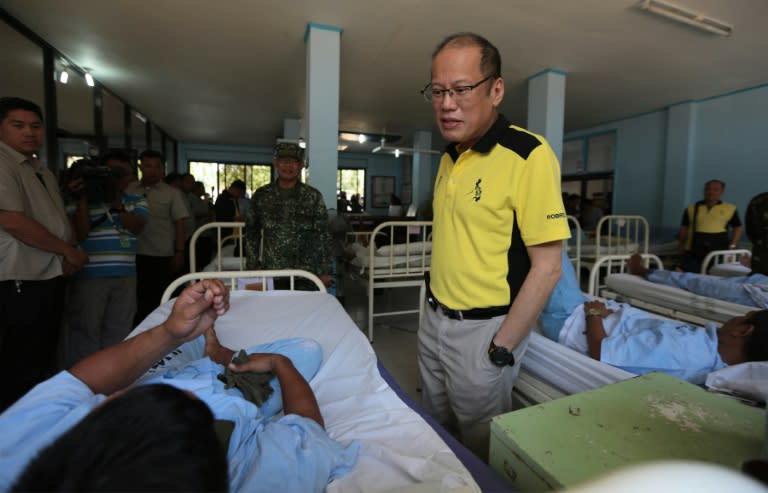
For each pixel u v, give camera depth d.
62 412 0.61
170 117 6.62
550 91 4.19
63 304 2.07
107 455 0.31
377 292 4.47
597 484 0.28
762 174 4.84
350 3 2.86
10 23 3.05
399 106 5.82
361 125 7.18
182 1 2.85
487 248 1.05
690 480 0.26
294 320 1.53
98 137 4.70
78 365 0.75
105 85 4.86
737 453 0.64
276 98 5.37
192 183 4.83
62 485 0.30
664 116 5.89
